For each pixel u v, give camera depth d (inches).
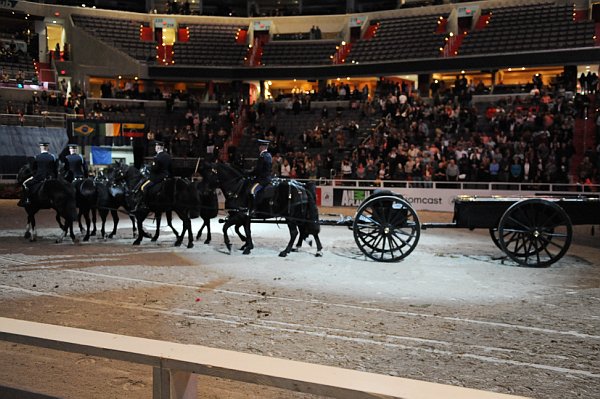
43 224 697.0
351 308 300.8
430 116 1118.4
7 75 1346.0
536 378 204.5
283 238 596.1
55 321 273.1
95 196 558.6
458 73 1433.3
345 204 967.0
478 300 321.1
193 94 1608.0
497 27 1422.2
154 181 518.9
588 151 893.2
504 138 963.3
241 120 1316.4
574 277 390.3
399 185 956.0
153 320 276.1
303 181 975.0
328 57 1544.0
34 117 1162.6
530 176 877.2
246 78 1476.4
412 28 1549.0
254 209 469.7
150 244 535.2
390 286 356.8
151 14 1659.7
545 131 941.2
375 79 1508.4
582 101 1003.3
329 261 450.0
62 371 213.6
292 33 1716.3
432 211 900.0
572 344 242.7
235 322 273.1
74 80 1482.5
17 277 376.5
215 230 660.7
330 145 1176.2
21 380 203.9
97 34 1550.2
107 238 575.8
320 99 1370.6
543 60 1183.6
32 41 1552.7
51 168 541.3
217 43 1638.8
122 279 371.9
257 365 106.0
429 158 959.0
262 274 392.8
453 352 231.8
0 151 1080.2
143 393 192.9
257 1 1863.9
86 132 1035.3
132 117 1328.7
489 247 542.0
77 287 347.3
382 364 217.5
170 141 1205.7
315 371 104.0
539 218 428.1
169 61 1563.7
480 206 438.9
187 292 335.6
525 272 409.1
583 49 1139.9
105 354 113.1
